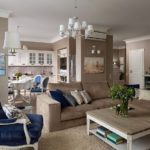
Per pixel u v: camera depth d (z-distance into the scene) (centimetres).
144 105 366
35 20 500
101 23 536
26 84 568
